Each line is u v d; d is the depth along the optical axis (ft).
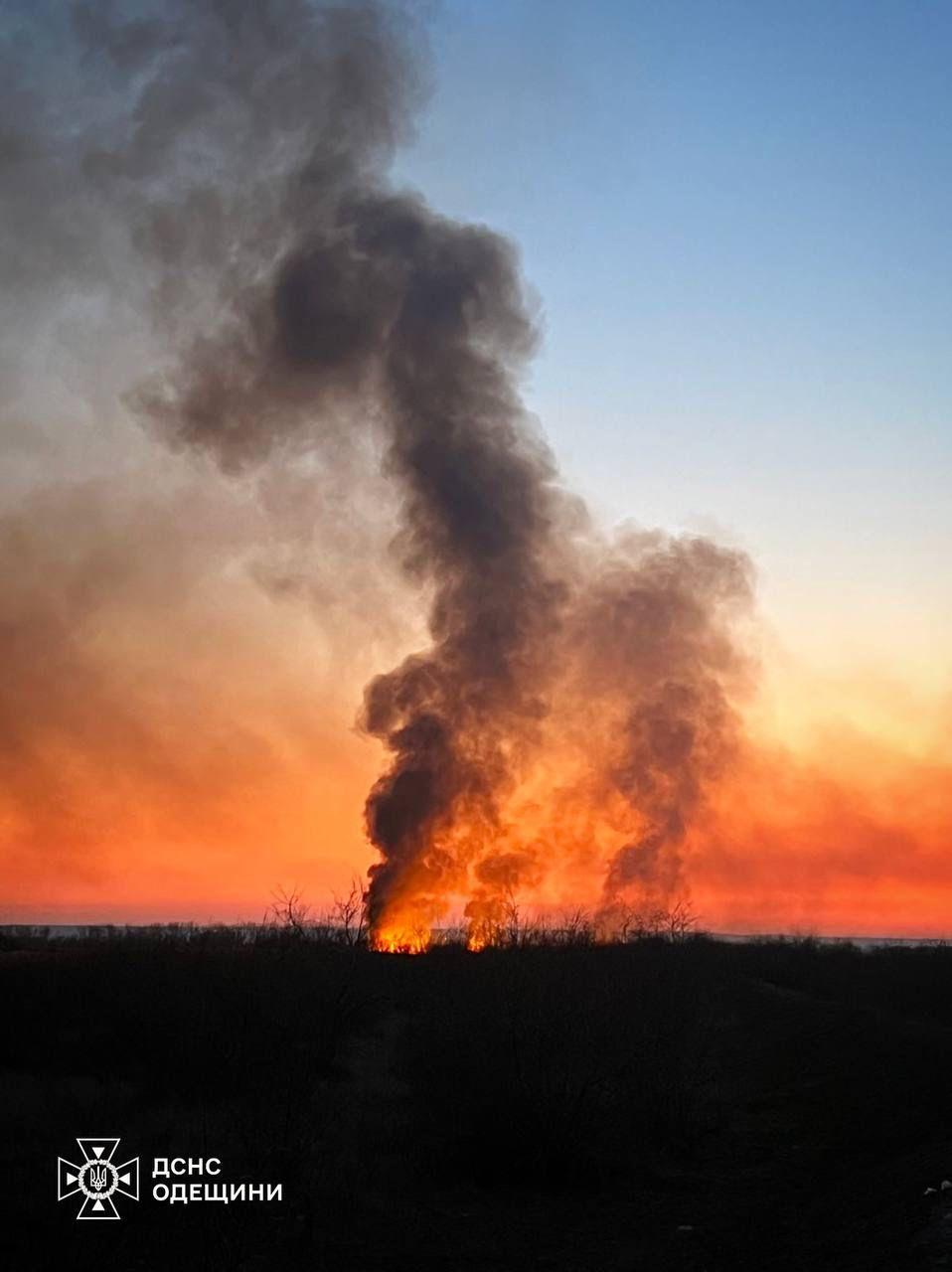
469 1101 50.83
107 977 70.28
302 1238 38.34
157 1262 34.91
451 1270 36.78
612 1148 48.93
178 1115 49.80
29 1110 48.75
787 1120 58.85
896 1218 37.22
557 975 75.25
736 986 105.09
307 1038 62.54
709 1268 36.63
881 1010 93.91
